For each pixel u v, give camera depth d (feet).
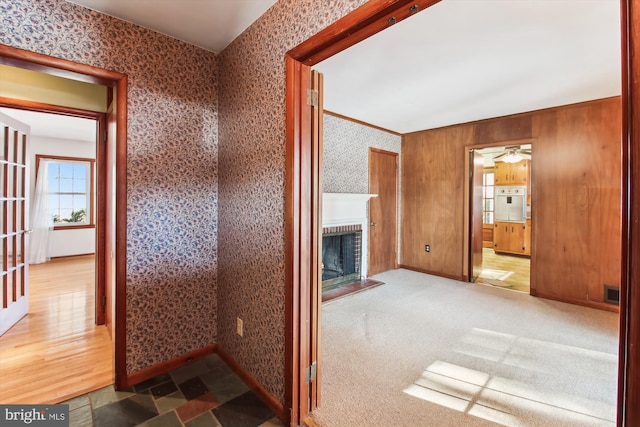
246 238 6.63
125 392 6.31
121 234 6.35
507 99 11.46
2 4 5.02
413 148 17.19
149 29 6.60
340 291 13.25
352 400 6.12
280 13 5.57
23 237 10.08
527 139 13.04
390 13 3.94
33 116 13.73
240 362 6.89
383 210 16.67
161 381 6.69
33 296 12.44
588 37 7.14
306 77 5.49
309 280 5.69
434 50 7.77
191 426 5.39
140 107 6.51
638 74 2.19
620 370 2.31
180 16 6.14
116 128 6.36
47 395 6.18
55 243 19.70
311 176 5.70
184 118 7.18
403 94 10.99
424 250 16.72
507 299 12.40
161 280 6.93
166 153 6.91
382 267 16.79
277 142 5.66
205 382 6.68
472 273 15.14
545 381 6.82
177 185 7.10
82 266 17.79
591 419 5.65
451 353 8.04
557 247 12.24
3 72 7.68
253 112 6.33
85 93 8.93
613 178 11.07
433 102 11.88
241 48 6.73
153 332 6.84
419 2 3.70
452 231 15.57
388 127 16.14
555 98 11.32
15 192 9.55
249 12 6.01
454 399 6.18
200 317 7.61
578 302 11.76
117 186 6.33
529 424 5.52
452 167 15.55
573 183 11.87
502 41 7.33
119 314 6.39
